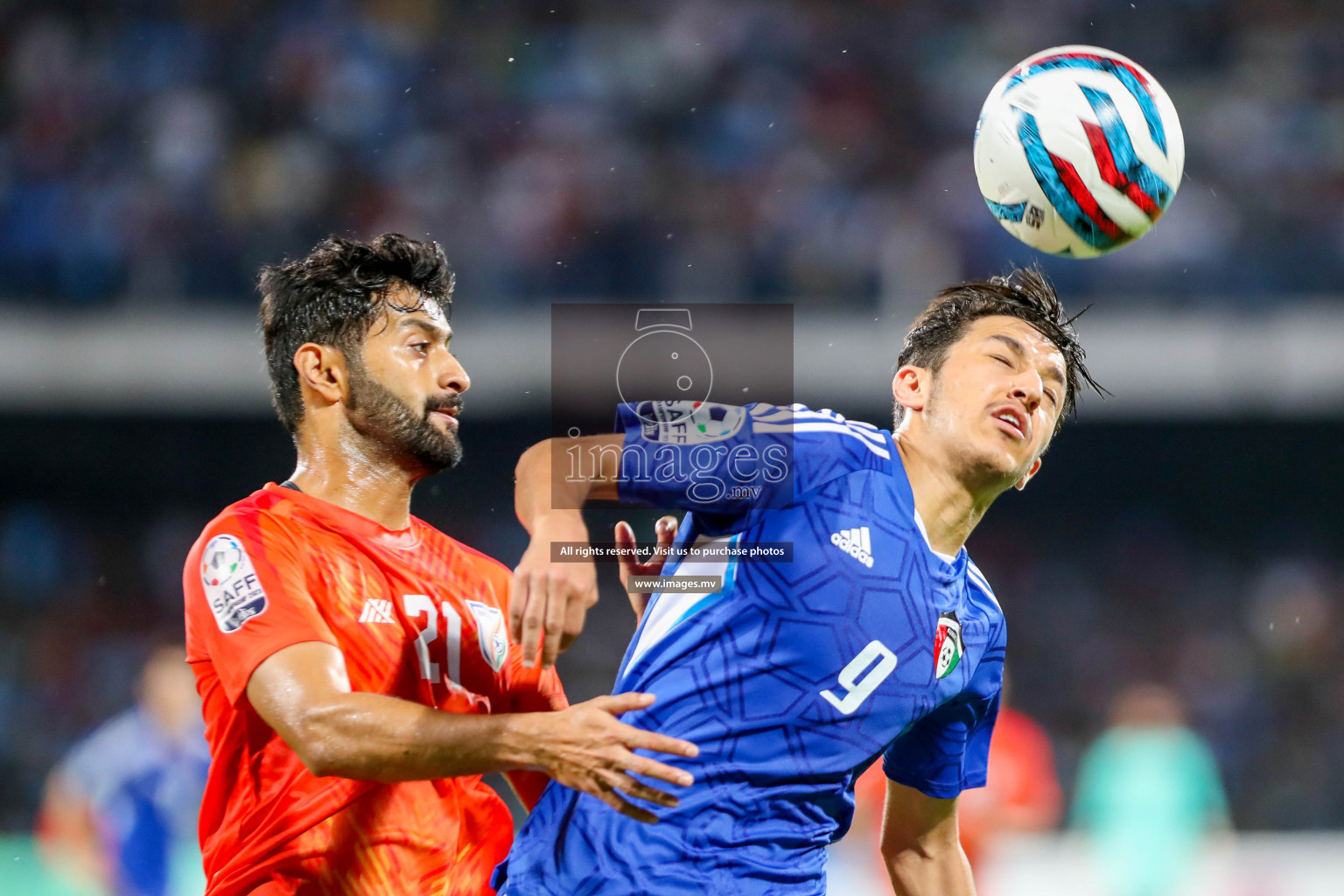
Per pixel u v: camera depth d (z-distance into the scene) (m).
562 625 10.30
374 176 59.94
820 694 11.10
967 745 13.40
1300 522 57.97
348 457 12.49
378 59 62.97
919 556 11.45
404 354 12.39
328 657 11.15
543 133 61.66
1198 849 32.00
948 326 12.09
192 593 11.81
